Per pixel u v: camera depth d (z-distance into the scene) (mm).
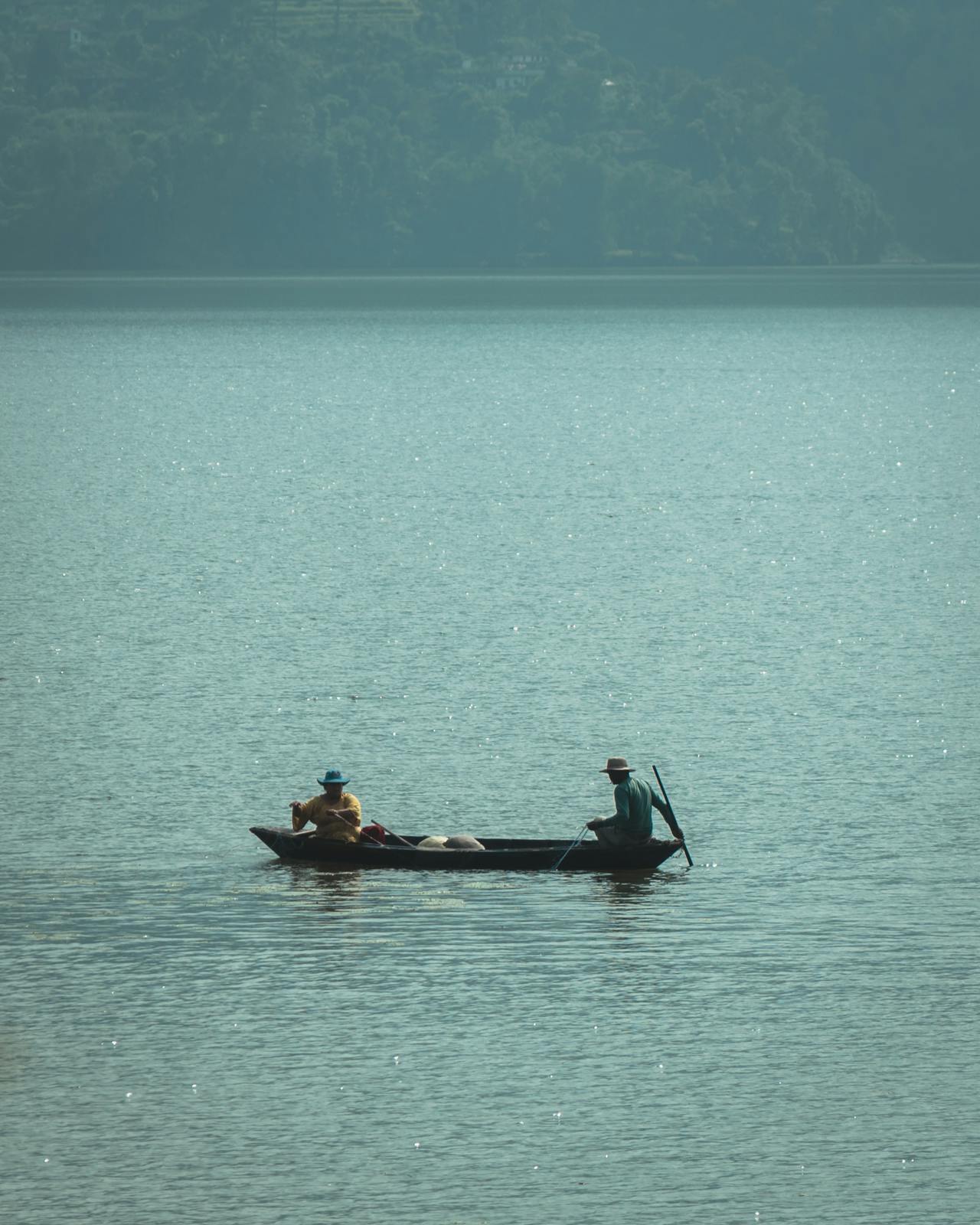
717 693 125188
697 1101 63875
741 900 84750
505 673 130750
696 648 138875
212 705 121500
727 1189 57938
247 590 161875
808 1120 62469
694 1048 68062
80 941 79125
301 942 79250
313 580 167125
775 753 110250
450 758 109375
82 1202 57125
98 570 171875
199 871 89000
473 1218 56250
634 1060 67125
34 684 126938
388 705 121625
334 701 122625
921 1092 64500
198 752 110438
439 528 198750
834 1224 55906
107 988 73750
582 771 106625
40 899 84562
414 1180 58469
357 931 80812
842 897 84875
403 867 90000
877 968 75938
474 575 169625
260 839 92750
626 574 170125
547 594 160250
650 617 150500
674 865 90438
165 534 194500
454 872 89500
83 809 98875
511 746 112125
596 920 82188
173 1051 67812
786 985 74125
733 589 163250
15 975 75188
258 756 109625
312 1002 72438
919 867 89250
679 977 75125
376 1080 65500
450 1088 64875
